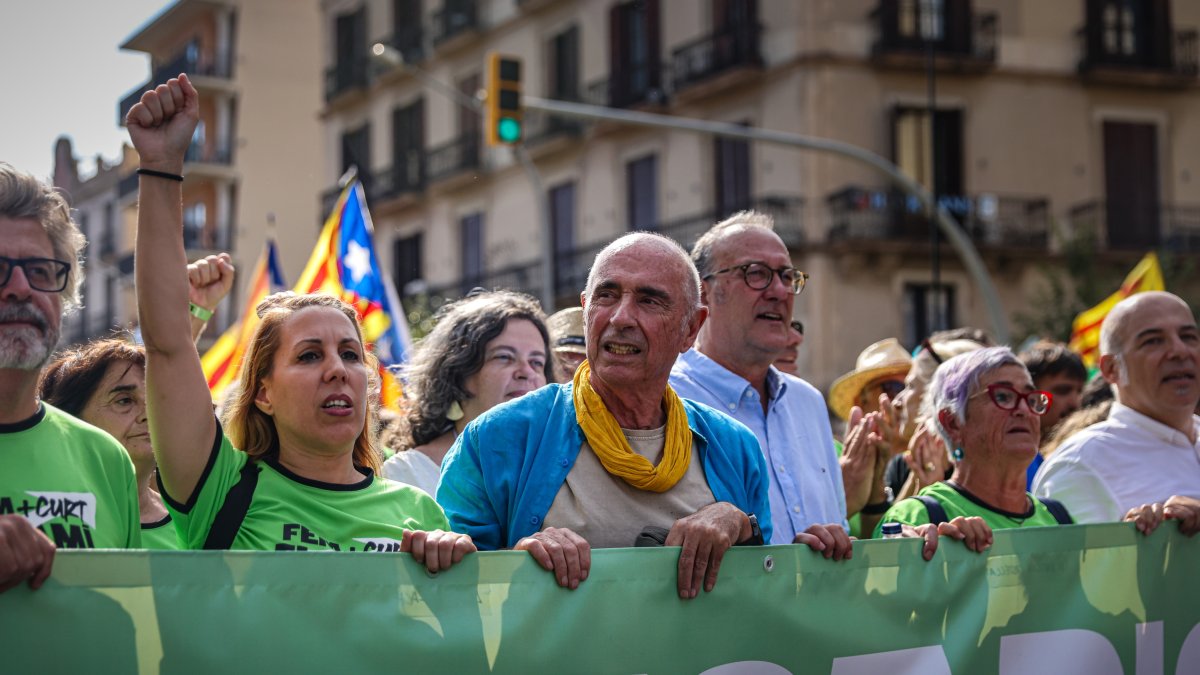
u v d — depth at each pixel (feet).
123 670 8.81
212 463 11.01
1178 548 14.28
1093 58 86.02
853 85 81.15
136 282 10.75
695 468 11.94
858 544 12.10
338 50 119.14
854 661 11.91
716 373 15.24
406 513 11.80
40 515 9.91
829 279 80.23
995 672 12.86
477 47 103.81
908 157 82.48
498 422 11.88
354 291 27.63
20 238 9.78
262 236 130.82
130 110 10.75
